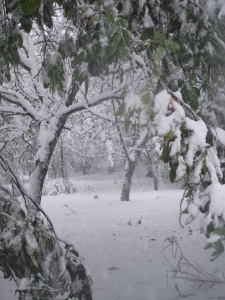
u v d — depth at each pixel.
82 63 2.33
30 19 2.71
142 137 17.19
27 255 2.96
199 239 10.08
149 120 1.85
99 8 2.19
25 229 2.90
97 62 2.41
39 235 3.03
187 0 2.92
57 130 7.46
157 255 8.88
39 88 8.20
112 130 18.45
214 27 3.14
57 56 2.78
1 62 3.11
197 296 5.88
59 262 3.19
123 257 8.93
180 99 1.97
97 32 2.21
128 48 2.02
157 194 20.89
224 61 3.15
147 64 2.10
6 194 3.38
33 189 6.86
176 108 1.81
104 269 7.98
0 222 2.98
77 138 18.89
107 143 19.30
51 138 7.38
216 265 7.39
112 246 10.16
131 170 18.70
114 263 8.45
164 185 24.47
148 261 8.44
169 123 1.79
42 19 2.76
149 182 27.22
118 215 15.13
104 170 33.31
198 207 1.82
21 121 11.39
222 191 1.78
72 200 19.70
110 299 6.20
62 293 3.10
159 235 11.17
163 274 7.36
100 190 24.52
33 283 3.03
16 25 2.79
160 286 6.65
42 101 8.52
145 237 11.04
